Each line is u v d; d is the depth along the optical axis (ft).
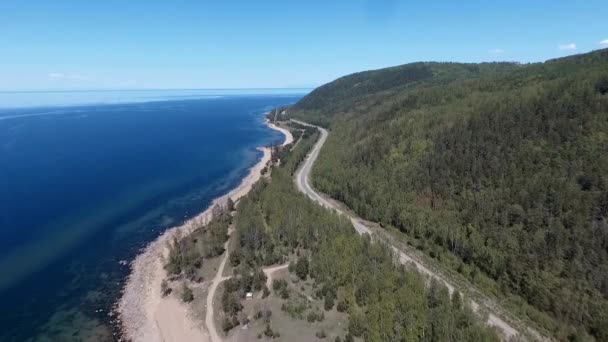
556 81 536.01
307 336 286.46
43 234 493.77
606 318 263.90
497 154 427.74
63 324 330.54
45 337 314.96
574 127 397.19
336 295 327.47
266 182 615.16
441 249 382.63
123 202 616.80
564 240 319.68
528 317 295.28
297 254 404.77
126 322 332.80
